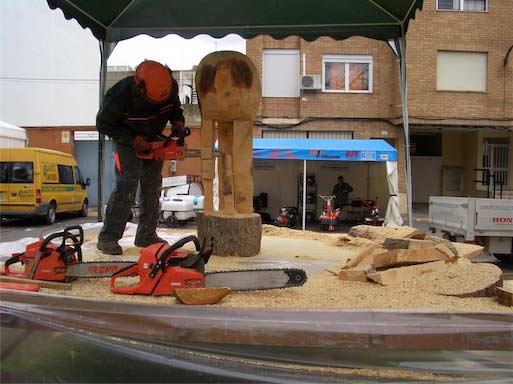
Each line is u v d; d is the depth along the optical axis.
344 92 19.72
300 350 2.88
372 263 4.43
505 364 2.87
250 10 7.60
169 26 7.96
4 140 16.00
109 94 5.00
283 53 19.88
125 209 5.30
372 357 2.86
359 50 19.59
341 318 2.95
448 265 4.14
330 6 7.39
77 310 3.16
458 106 19.25
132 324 3.06
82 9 7.21
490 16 19.20
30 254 4.05
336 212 15.36
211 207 5.84
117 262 3.96
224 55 5.46
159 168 5.73
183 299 3.27
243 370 2.77
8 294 3.38
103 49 7.96
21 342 3.04
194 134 20.12
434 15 19.11
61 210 16.31
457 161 22.86
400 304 3.35
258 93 5.59
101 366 2.91
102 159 8.53
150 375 2.85
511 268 8.72
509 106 19.33
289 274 3.61
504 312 3.01
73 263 3.97
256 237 5.54
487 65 19.33
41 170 14.98
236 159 5.67
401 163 19.72
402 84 7.71
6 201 14.59
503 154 21.72
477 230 8.61
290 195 17.92
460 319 2.98
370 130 19.77
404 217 18.58
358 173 17.84
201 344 2.96
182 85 24.48
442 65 19.38
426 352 2.88
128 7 7.40
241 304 3.33
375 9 7.36
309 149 13.94
